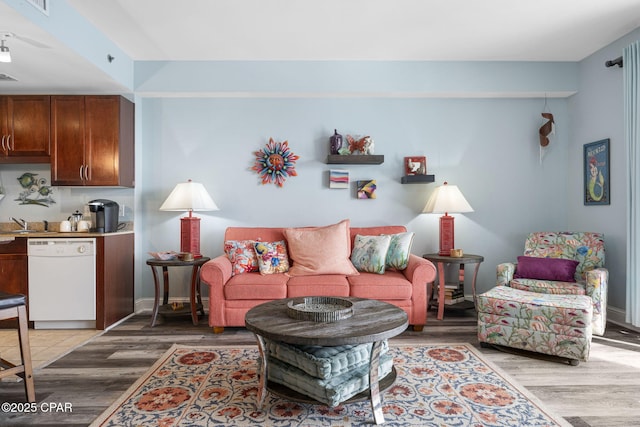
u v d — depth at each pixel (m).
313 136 4.32
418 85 4.11
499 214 4.38
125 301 3.90
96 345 3.07
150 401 2.15
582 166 4.13
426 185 4.36
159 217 4.28
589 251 3.57
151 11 3.04
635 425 1.91
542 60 4.14
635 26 3.38
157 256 3.69
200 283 4.07
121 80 3.77
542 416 1.99
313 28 3.37
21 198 4.11
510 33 3.49
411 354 2.86
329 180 4.32
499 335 2.88
